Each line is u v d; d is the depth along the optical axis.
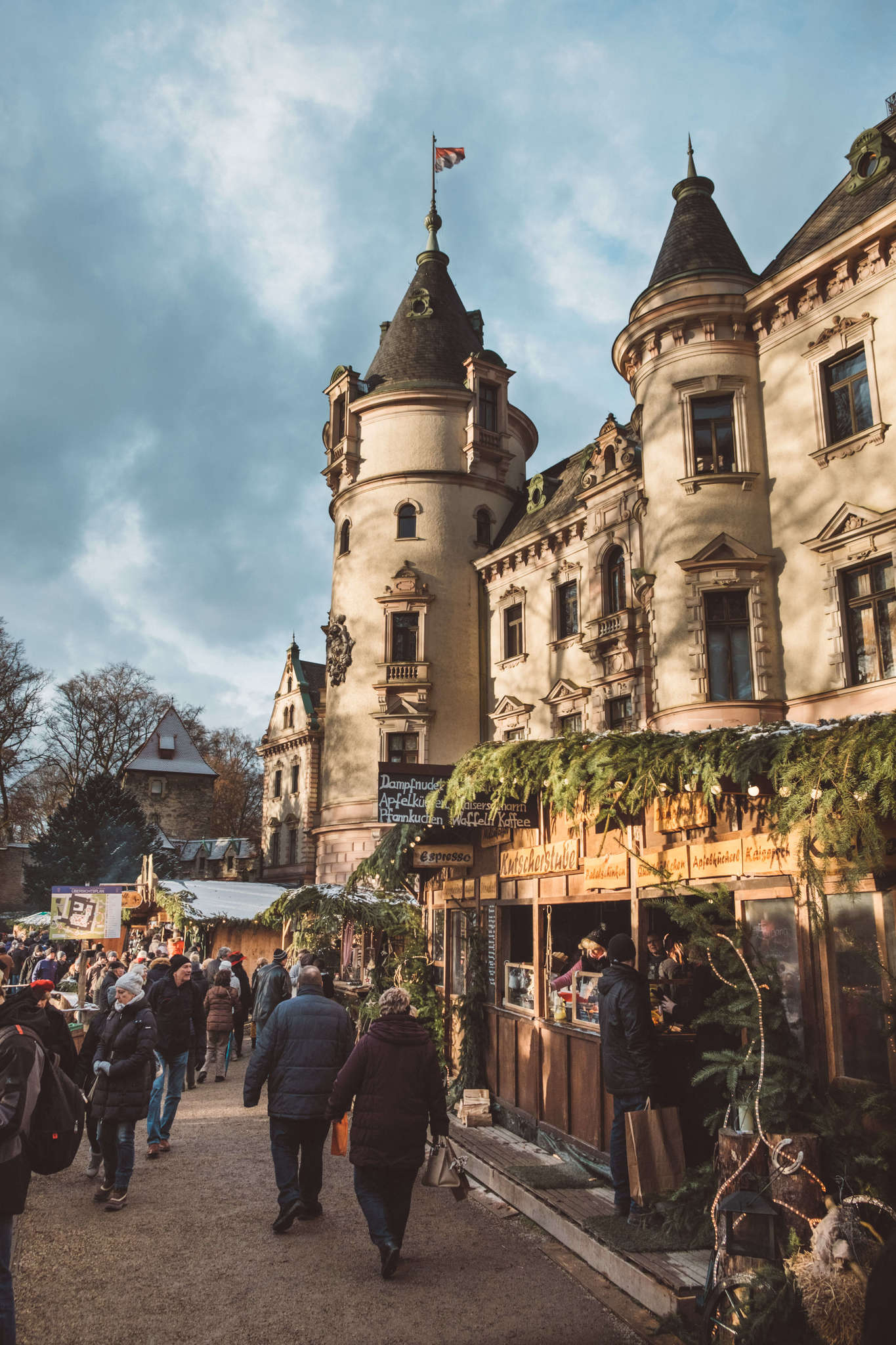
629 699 26.55
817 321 22.22
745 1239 5.46
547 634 30.88
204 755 73.62
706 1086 8.02
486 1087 12.03
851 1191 5.64
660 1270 6.18
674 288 24.11
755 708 21.97
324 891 20.05
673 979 9.31
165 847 55.66
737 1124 6.54
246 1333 5.58
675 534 23.47
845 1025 6.36
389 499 35.81
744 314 23.53
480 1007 12.26
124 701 59.47
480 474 36.12
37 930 38.75
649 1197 7.02
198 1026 15.20
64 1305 5.97
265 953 30.91
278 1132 7.70
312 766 51.84
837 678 20.83
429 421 36.41
